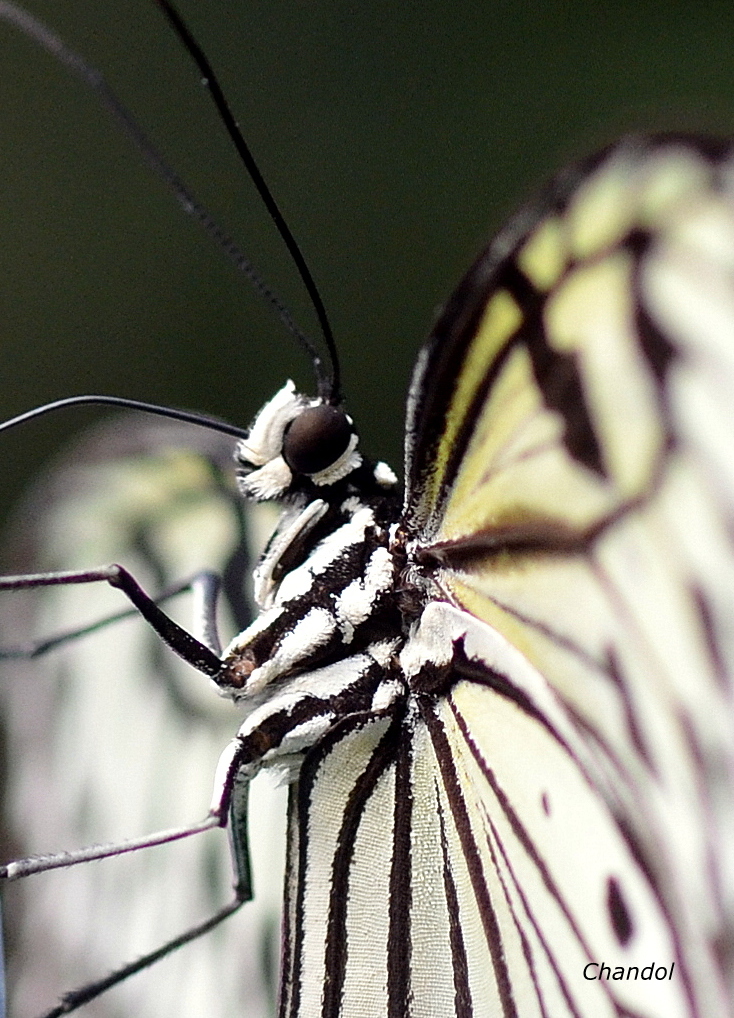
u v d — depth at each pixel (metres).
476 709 0.21
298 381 0.29
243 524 0.22
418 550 0.21
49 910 0.21
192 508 0.22
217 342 0.29
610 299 0.20
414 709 0.21
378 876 0.21
